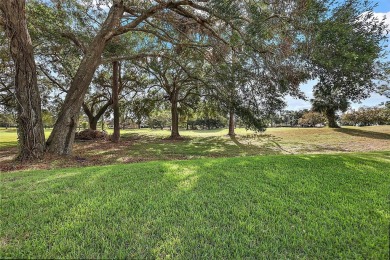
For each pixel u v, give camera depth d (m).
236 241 2.13
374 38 5.96
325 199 3.08
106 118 23.95
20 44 7.34
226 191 3.38
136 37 13.80
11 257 1.87
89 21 11.71
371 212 2.69
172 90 19.83
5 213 2.63
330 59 5.89
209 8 7.40
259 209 2.77
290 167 4.77
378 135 17.31
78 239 2.12
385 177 4.08
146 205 2.86
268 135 20.20
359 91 6.91
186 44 9.62
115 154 11.09
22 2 7.28
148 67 15.53
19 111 7.56
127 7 9.00
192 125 38.25
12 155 10.27
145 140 18.48
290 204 2.91
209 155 11.02
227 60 9.21
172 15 9.20
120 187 3.56
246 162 5.27
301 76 7.04
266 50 7.28
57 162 7.50
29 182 3.89
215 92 12.90
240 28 7.54
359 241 2.12
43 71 14.97
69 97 8.55
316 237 2.19
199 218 2.54
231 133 21.67
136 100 21.42
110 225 2.38
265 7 6.69
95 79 18.77
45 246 2.01
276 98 9.30
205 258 1.89
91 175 4.31
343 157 5.81
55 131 8.43
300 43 6.41
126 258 1.88
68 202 2.94
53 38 10.86
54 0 10.51
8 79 13.45
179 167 4.86
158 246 2.04
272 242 2.12
